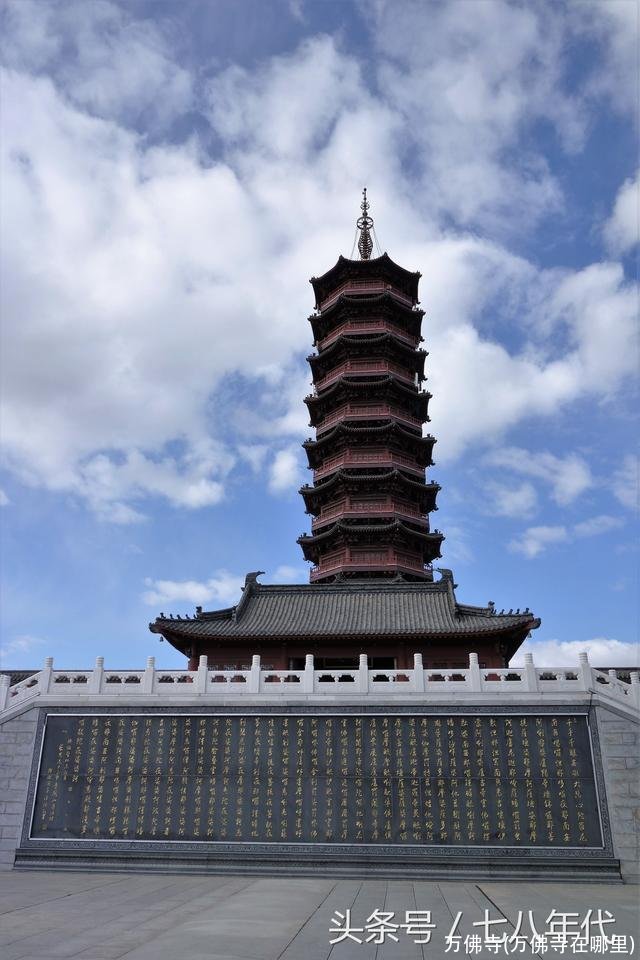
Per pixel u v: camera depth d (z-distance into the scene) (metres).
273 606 45.91
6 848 30.12
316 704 31.30
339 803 29.64
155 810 30.30
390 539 56.53
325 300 69.62
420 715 30.75
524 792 29.09
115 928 18.00
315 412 65.56
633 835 28.02
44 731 32.00
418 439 61.34
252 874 28.62
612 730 29.69
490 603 43.19
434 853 28.38
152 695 32.25
